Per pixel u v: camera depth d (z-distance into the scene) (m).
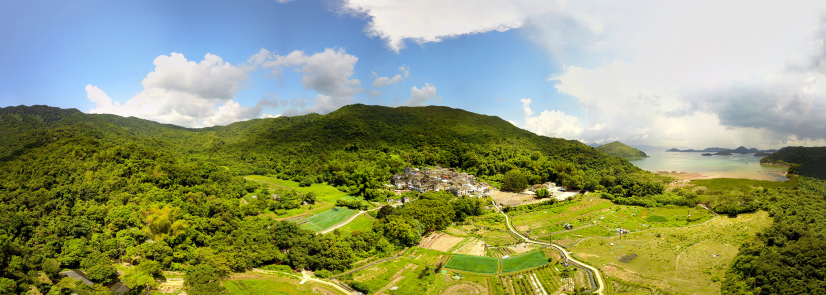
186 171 167.88
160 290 91.06
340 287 99.50
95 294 84.94
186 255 106.06
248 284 96.69
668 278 103.38
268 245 114.44
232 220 127.00
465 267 114.69
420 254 125.75
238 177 194.12
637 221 162.25
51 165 148.00
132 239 106.81
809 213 134.88
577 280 104.50
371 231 131.12
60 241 104.25
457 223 162.88
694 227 147.75
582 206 187.12
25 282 87.44
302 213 159.00
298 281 101.31
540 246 133.00
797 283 86.69
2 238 95.19
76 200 127.06
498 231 152.00
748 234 130.88
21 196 121.06
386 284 101.38
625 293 96.19
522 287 101.00
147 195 133.62
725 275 102.94
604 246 130.75
